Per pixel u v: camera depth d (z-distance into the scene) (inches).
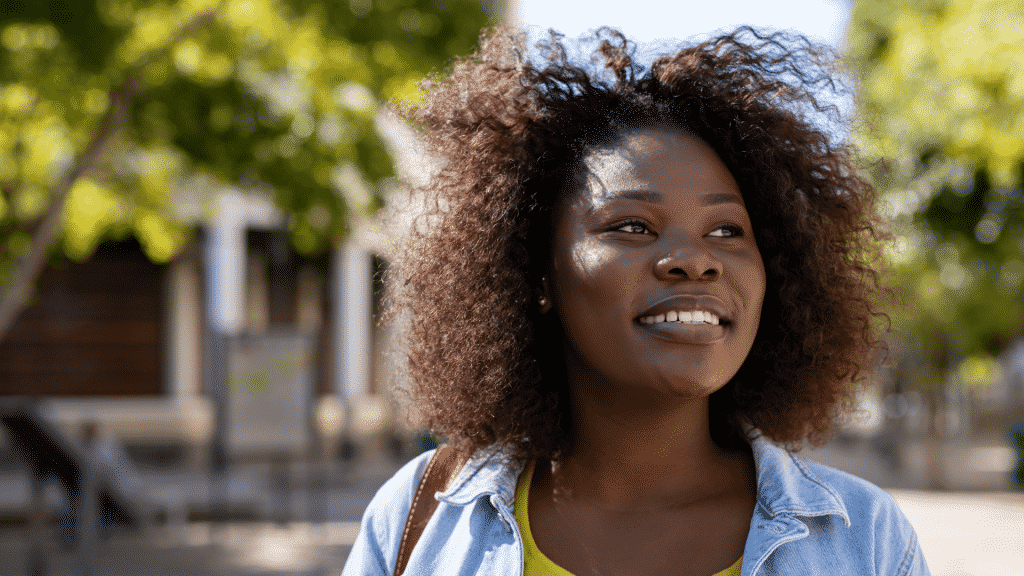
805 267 59.2
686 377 49.2
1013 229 409.7
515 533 53.6
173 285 702.5
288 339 429.4
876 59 387.5
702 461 54.5
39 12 292.8
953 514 441.7
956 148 343.6
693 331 49.6
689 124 56.2
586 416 54.3
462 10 361.1
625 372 50.3
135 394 698.8
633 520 52.7
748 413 59.6
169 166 449.1
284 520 446.3
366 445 764.0
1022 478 478.3
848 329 61.2
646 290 50.0
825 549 52.3
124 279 699.4
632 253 50.4
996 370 1099.3
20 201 423.2
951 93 331.0
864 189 64.0
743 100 57.2
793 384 59.8
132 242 697.6
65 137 393.1
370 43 358.3
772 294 59.6
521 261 58.5
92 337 692.7
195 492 513.0
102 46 306.5
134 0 324.5
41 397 679.7
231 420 426.3
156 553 357.4
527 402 57.9
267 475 615.2
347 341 768.3
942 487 590.2
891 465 721.0
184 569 323.6
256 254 739.4
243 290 731.4
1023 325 808.9
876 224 64.8
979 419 1242.0
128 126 378.0
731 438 58.8
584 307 51.4
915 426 1013.2
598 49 59.9
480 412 58.9
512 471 56.8
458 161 62.9
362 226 429.1
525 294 58.5
